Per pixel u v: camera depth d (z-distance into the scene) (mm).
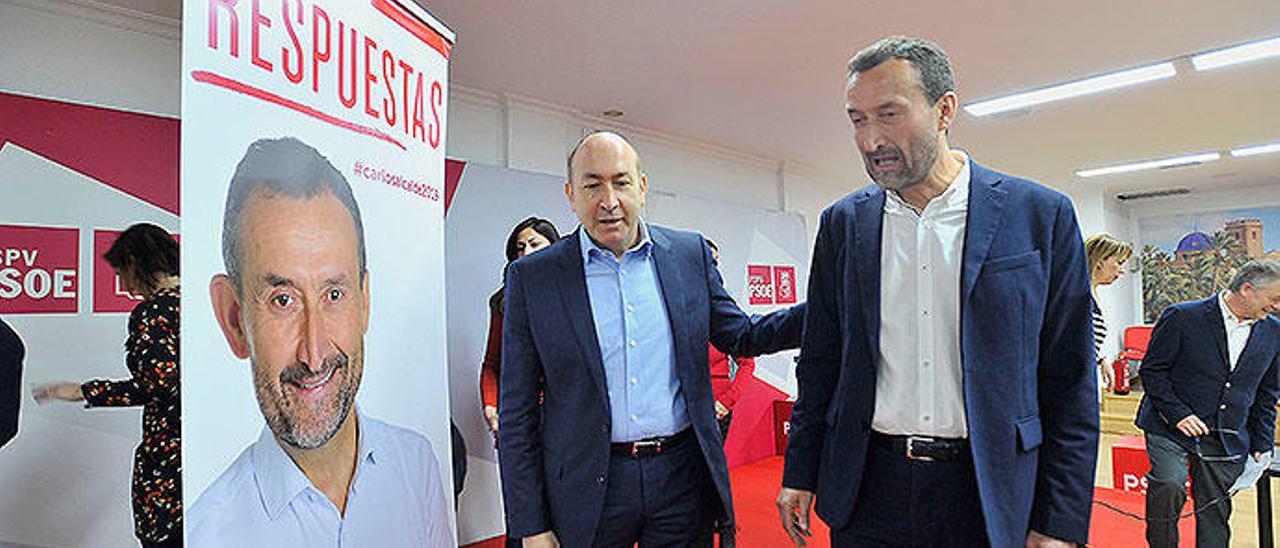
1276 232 7320
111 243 2385
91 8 2434
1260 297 2443
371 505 1120
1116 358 7691
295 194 950
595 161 1534
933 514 1210
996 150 5352
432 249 1359
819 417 1421
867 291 1273
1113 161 5809
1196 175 6629
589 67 3328
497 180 3551
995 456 1131
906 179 1158
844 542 1334
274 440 911
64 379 2250
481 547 3260
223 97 823
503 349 1663
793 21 2816
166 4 2490
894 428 1253
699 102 3955
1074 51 3189
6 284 2156
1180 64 3375
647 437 1569
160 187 2535
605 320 1583
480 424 3373
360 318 1103
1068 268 1171
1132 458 3900
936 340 1207
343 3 1078
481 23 2785
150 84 2588
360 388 1101
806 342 1442
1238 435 2557
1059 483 1150
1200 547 2627
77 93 2398
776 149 5316
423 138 1339
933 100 1126
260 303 886
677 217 4660
